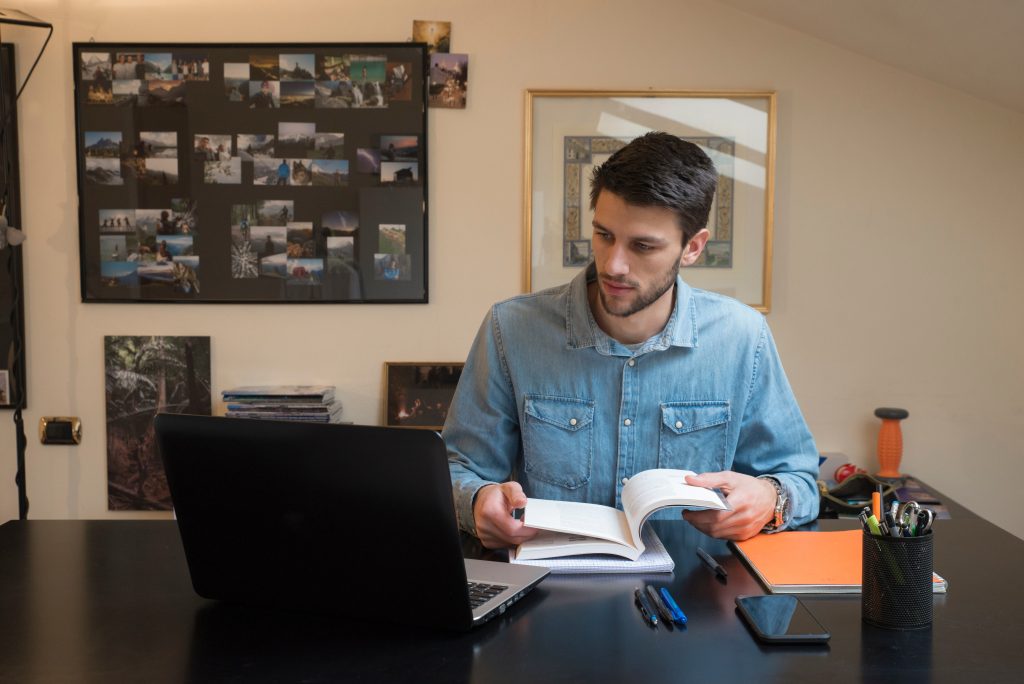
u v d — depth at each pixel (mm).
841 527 1523
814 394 2932
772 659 988
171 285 2932
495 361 1646
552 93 2859
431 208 2922
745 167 2873
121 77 2883
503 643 1036
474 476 1542
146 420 2959
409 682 937
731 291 2908
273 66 2883
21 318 2924
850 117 2863
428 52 2877
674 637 1049
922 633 1058
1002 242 2869
